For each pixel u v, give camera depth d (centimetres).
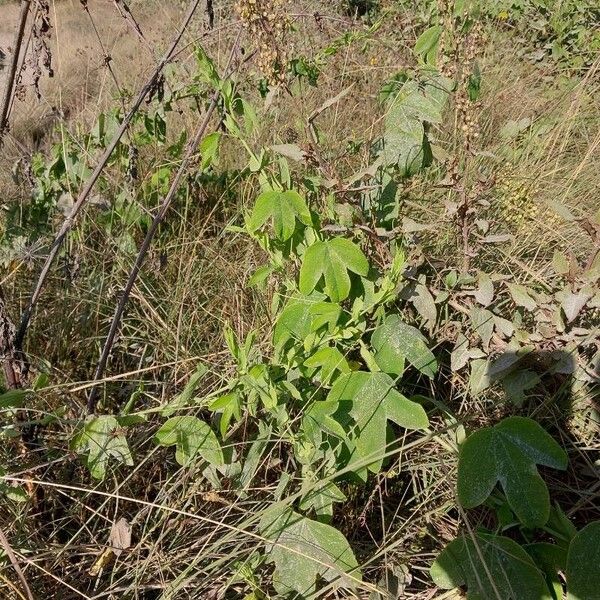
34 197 194
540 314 138
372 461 116
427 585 122
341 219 138
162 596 116
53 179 199
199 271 201
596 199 226
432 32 155
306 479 122
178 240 209
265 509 118
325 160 146
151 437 137
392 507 137
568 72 330
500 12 385
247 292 186
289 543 116
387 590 115
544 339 133
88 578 125
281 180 137
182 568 124
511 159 228
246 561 116
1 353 133
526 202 194
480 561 110
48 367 145
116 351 179
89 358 178
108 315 188
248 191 225
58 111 188
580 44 351
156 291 195
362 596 119
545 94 301
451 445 132
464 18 151
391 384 125
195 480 136
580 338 131
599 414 137
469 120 150
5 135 139
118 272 199
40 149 303
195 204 232
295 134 201
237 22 149
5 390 135
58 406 150
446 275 154
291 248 137
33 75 135
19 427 134
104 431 122
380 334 133
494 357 138
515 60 354
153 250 202
